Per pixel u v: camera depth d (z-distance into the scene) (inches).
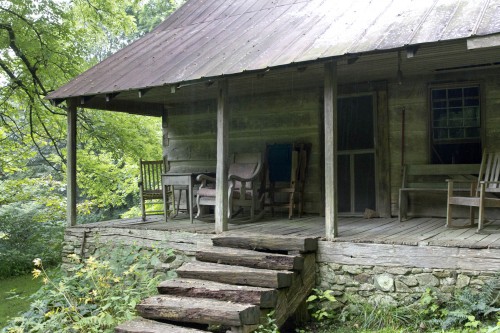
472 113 303.7
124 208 750.5
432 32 207.9
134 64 326.6
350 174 342.3
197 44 320.8
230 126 383.6
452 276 206.4
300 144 346.3
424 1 261.7
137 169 606.2
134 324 194.7
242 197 317.1
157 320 200.1
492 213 293.7
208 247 249.0
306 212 352.5
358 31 242.8
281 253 237.0
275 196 361.7
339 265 231.1
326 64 236.4
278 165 358.6
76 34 492.7
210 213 386.3
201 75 257.3
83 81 334.3
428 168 307.0
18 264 435.5
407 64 282.0
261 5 360.8
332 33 254.1
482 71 296.8
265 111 369.1
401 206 297.9
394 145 325.1
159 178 419.8
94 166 539.8
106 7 510.3
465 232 243.4
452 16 223.0
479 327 189.9
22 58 466.0
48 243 477.1
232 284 214.2
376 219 316.2
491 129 295.9
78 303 234.2
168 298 205.9
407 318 209.3
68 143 345.7
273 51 255.3
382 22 247.1
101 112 510.3
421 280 212.5
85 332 206.2
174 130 414.6
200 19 382.0
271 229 277.1
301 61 225.6
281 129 362.3
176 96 373.7
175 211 379.9
